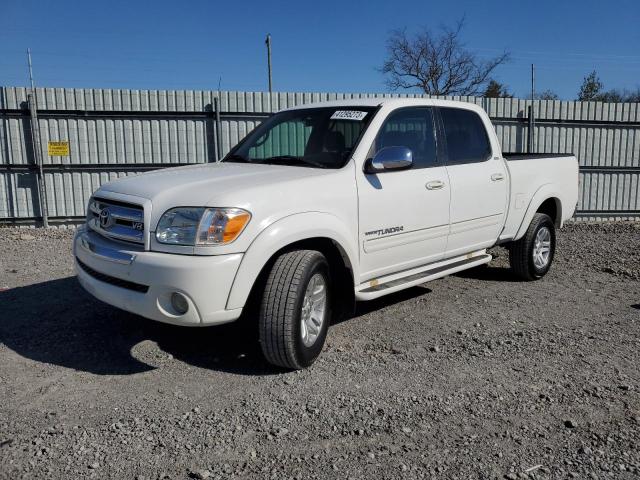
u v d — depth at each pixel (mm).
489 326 5359
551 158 7152
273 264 4141
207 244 3812
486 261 6277
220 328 5148
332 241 4473
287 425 3455
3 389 3928
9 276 7129
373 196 4754
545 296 6430
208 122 12852
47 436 3307
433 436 3346
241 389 3945
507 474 2965
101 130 12414
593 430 3428
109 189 4496
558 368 4359
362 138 4859
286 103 13109
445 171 5523
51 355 4535
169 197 4043
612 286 6918
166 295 3877
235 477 2934
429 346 4801
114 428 3395
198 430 3389
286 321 3996
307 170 4672
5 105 11969
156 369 4289
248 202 3939
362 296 4758
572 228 12664
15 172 12219
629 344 4891
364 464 3055
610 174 14562
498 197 6164
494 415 3604
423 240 5309
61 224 12492
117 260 4055
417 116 5453
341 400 3779
